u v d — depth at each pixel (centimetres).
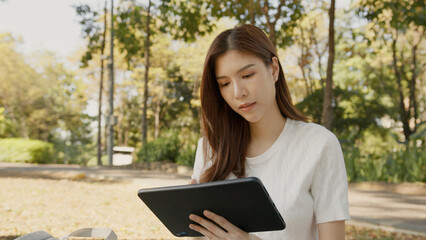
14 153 2059
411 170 949
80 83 4131
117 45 2078
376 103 2306
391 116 2395
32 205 643
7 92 3888
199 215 140
